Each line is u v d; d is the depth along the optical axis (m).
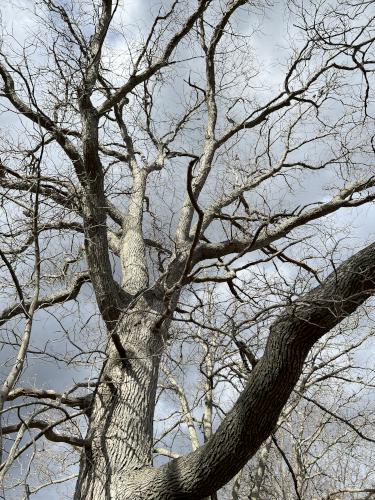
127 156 10.64
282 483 11.38
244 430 5.38
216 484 5.61
